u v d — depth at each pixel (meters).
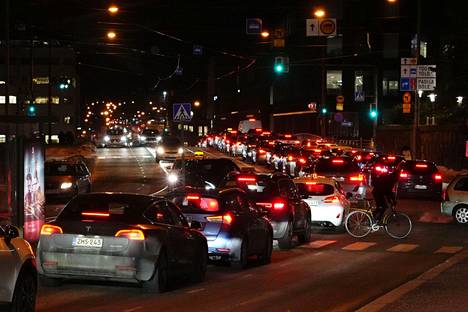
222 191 17.78
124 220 13.68
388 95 89.88
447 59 65.25
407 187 39.56
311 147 57.53
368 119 91.25
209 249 17.05
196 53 61.09
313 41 93.00
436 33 87.62
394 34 89.50
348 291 14.59
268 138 73.75
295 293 14.30
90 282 14.49
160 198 14.79
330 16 90.88
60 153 72.50
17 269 9.98
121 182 49.25
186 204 17.39
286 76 102.81
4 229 10.11
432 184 39.47
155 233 13.72
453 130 56.00
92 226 13.55
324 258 20.09
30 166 20.36
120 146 99.94
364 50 90.38
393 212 24.95
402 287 14.85
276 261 19.47
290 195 22.64
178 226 14.87
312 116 96.12
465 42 59.22
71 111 129.00
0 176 40.69
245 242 17.55
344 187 33.03
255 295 14.02
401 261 19.45
